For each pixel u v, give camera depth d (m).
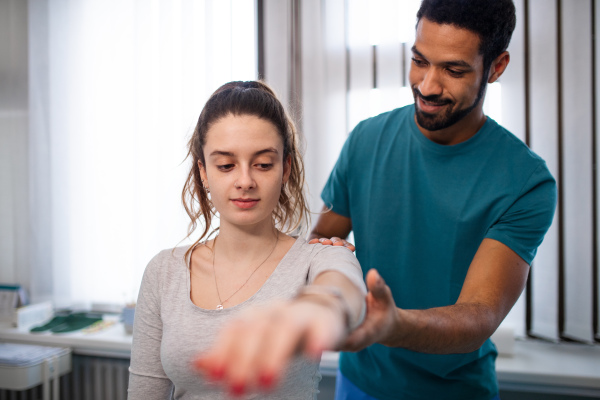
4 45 2.37
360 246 1.14
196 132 0.89
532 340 1.86
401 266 1.08
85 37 2.29
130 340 1.96
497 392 1.15
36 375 1.92
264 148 0.77
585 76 1.75
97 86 2.28
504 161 0.98
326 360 1.79
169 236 2.18
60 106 2.31
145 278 0.90
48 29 2.32
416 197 1.06
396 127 1.11
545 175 0.95
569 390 1.63
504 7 0.87
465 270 1.02
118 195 2.27
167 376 0.86
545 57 1.80
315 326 0.30
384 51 1.96
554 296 1.81
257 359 0.27
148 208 2.21
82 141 2.29
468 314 0.69
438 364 1.06
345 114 2.00
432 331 0.60
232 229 0.84
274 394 0.76
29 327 2.17
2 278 2.41
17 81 2.37
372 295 0.47
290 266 0.82
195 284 0.86
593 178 1.75
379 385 1.12
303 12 2.03
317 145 2.01
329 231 1.21
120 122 2.26
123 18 2.25
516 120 1.83
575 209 1.77
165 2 2.17
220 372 0.27
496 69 0.97
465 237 1.00
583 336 1.78
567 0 1.77
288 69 2.04
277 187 0.79
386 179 1.09
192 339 0.79
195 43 2.15
